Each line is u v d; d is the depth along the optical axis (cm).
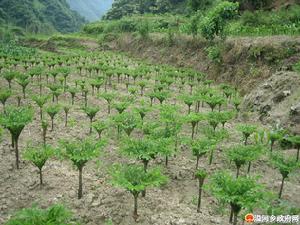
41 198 998
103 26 8506
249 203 773
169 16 6712
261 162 1388
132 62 4531
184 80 2906
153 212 966
